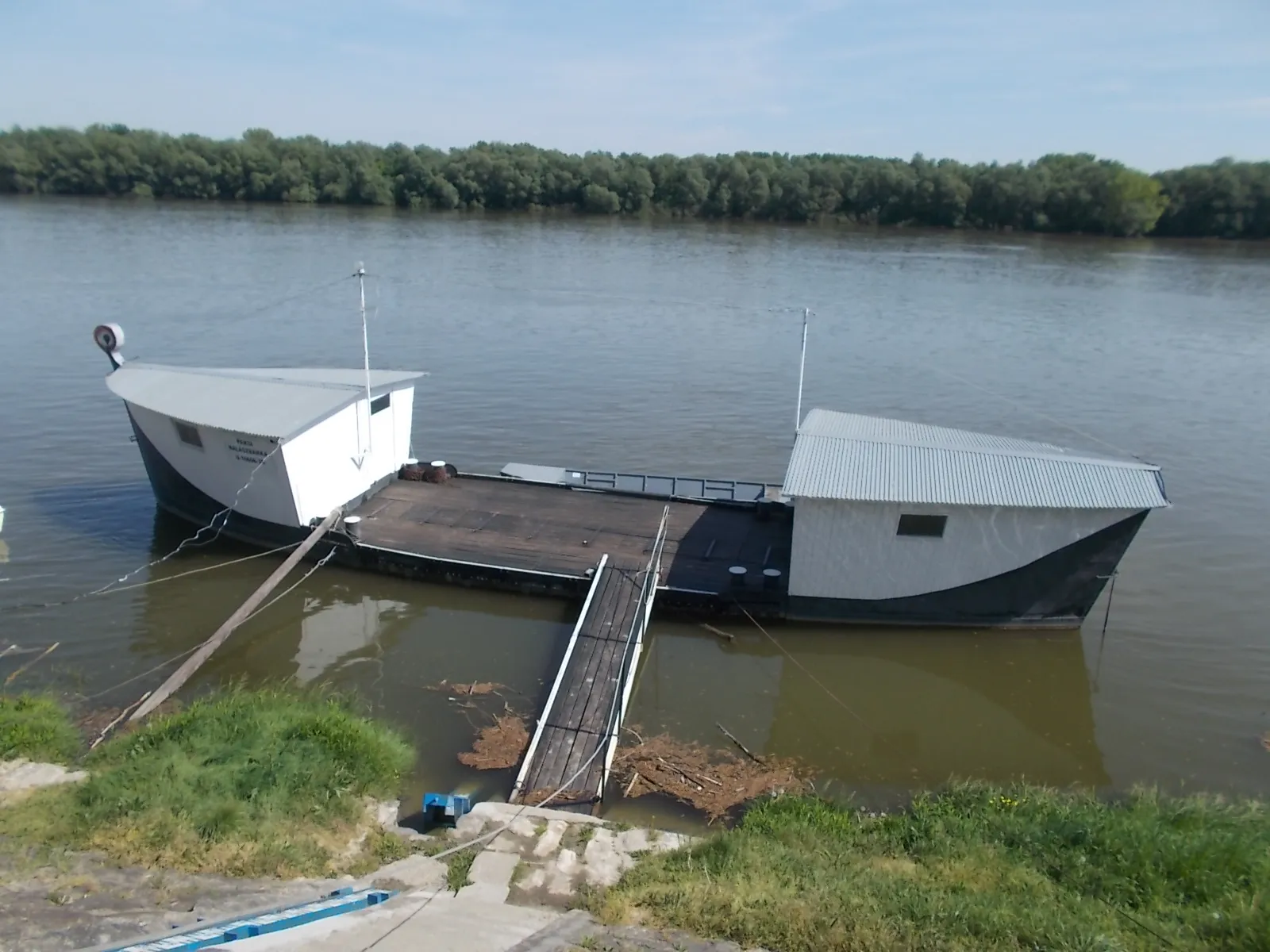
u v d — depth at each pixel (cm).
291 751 1577
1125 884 1316
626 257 8231
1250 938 1148
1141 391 4553
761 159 12325
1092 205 10812
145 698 1908
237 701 1850
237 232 8900
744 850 1373
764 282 7162
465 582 2428
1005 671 2206
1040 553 2203
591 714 1845
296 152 11775
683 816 1628
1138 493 2148
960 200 11175
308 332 5238
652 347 5212
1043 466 2244
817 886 1255
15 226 8819
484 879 1289
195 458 2664
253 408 2597
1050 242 10400
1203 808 1595
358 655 2173
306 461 2534
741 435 3850
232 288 6244
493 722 1902
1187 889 1313
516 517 2709
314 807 1432
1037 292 7100
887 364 4981
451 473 2998
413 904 1161
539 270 7425
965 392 4491
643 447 3678
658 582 2339
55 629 2245
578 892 1258
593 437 3781
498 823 1469
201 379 2795
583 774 1684
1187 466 3562
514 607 2377
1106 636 2344
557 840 1417
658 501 2856
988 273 7975
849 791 1761
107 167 11419
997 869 1366
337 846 1365
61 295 5809
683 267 7800
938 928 1147
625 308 6134
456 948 1018
